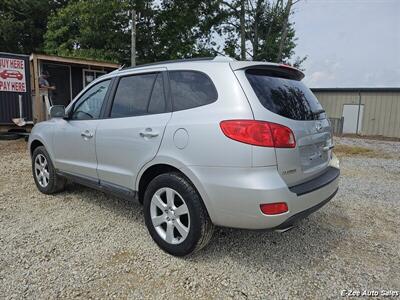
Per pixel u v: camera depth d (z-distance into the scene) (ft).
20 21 72.64
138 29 66.39
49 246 9.62
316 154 9.26
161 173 9.66
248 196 7.45
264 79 8.61
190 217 8.46
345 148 36.09
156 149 9.06
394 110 61.82
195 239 8.47
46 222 11.41
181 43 72.54
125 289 7.66
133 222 11.50
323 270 8.71
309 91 10.21
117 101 10.88
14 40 73.05
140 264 8.72
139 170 9.66
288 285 7.99
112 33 61.72
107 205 13.21
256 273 8.46
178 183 8.60
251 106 7.71
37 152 14.56
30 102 34.37
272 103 8.11
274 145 7.52
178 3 71.61
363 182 18.94
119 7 59.72
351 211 13.43
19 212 12.32
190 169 8.29
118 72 11.27
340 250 9.87
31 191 14.99
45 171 14.42
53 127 13.43
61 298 7.29
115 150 10.41
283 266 8.85
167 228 9.14
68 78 41.86
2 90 32.35
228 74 8.27
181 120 8.60
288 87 9.11
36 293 7.44
